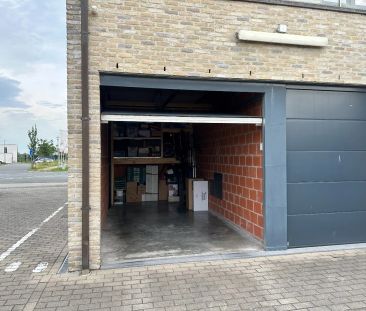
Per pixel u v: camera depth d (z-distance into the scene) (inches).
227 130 320.2
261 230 242.4
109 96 347.6
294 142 237.6
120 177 454.9
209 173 384.5
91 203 198.1
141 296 163.3
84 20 192.1
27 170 1557.6
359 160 249.8
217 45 215.6
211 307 152.2
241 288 171.6
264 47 223.8
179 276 187.6
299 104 238.5
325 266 201.9
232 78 218.4
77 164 195.8
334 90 244.2
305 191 239.1
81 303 156.6
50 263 211.3
